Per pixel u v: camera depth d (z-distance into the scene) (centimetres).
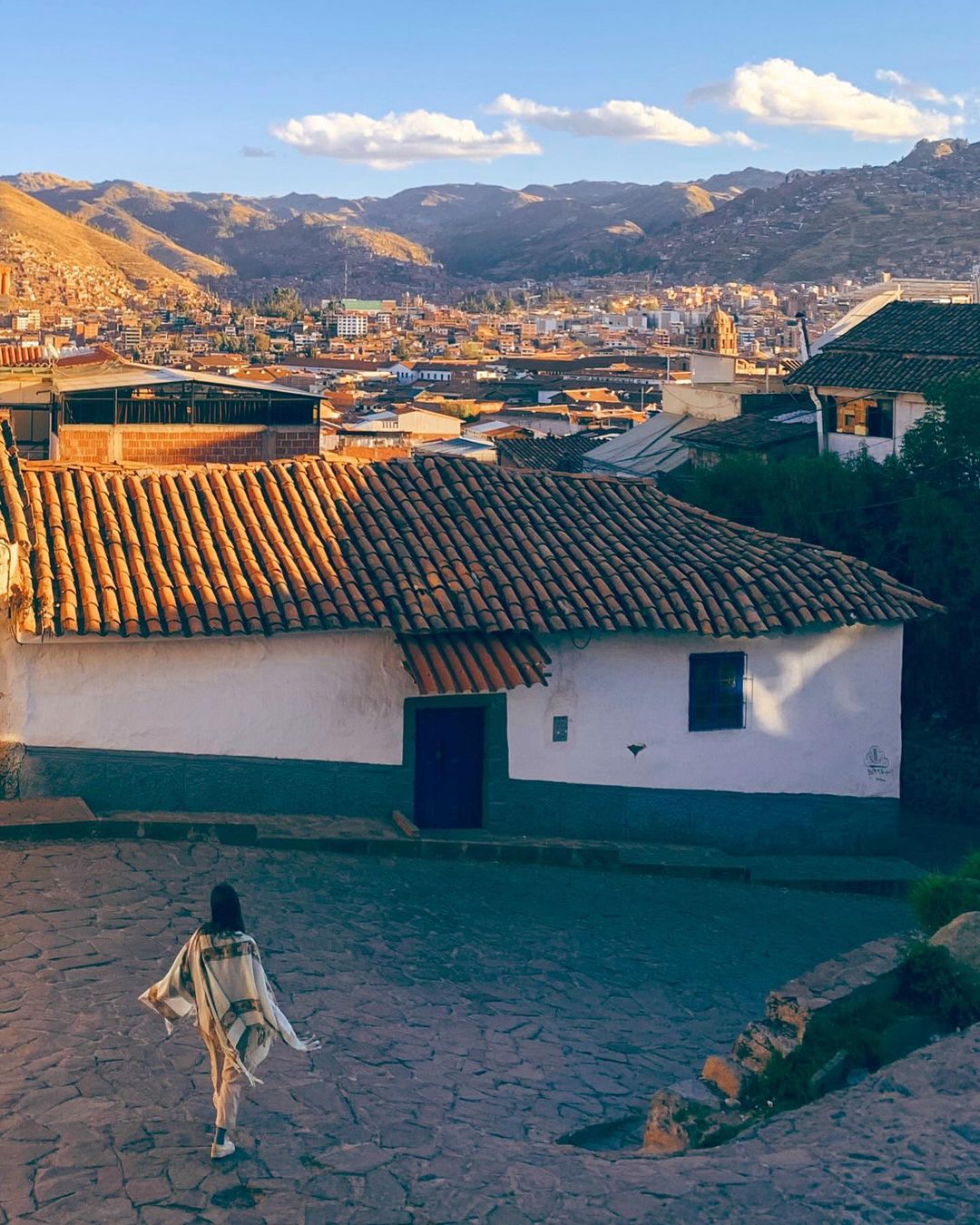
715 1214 759
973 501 2780
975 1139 830
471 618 1947
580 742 2048
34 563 1817
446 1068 1095
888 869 2098
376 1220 786
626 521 2275
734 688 2128
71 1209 792
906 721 2888
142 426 3928
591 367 17862
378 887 1630
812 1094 965
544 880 1789
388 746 1956
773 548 2281
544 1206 793
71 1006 1112
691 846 2097
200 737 1852
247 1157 866
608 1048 1209
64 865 1520
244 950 870
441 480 2250
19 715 1767
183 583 1864
